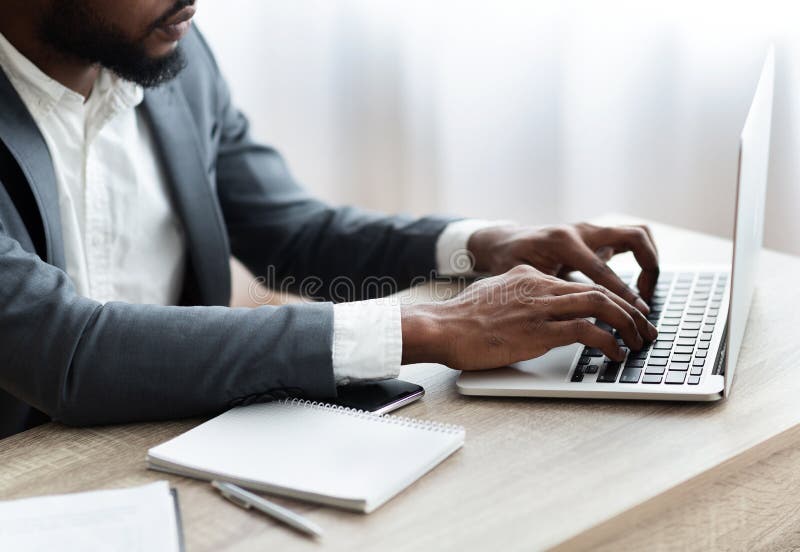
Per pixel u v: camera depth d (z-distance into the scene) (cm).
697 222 192
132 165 123
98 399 82
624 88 200
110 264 123
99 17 103
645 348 90
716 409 81
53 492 72
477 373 88
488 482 70
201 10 259
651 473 71
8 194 103
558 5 210
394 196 262
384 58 252
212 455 74
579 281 110
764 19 170
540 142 223
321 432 77
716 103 183
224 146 141
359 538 64
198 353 83
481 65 231
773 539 77
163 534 64
